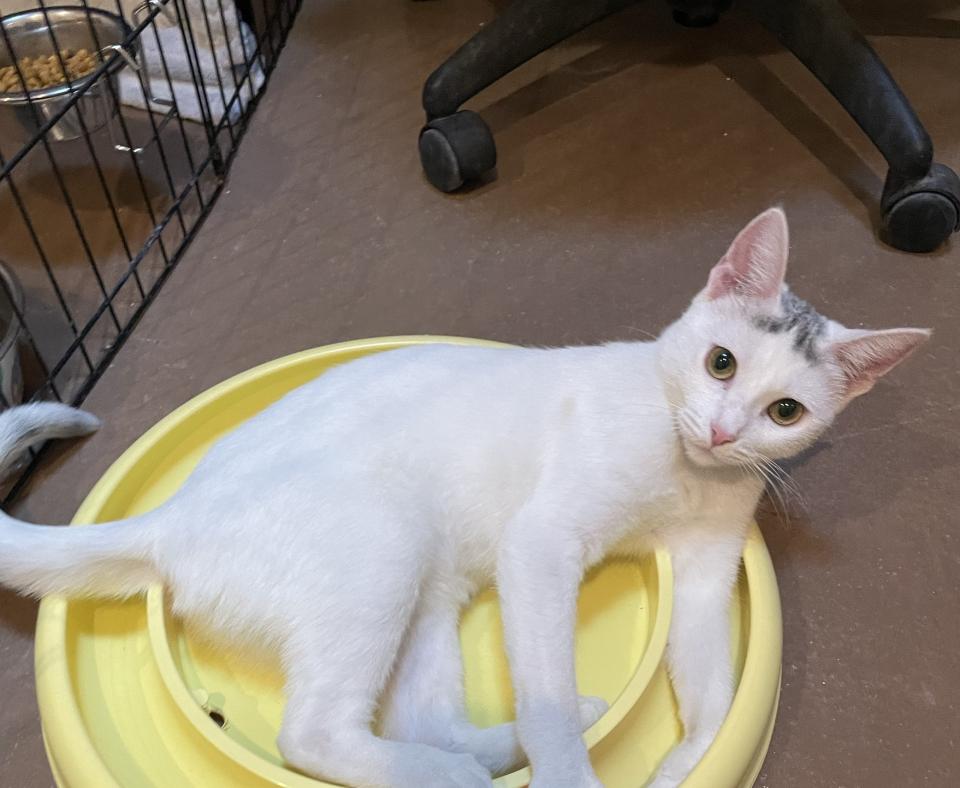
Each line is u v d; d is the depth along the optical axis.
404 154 1.86
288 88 2.04
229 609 0.90
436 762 0.85
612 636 1.05
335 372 1.05
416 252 1.64
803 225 1.67
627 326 1.49
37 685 0.93
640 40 2.18
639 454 0.95
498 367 1.02
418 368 1.02
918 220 1.57
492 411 0.98
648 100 1.98
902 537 1.21
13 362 1.28
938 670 1.07
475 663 1.05
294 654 0.88
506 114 1.96
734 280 0.96
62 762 0.88
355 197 1.76
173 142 1.90
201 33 1.90
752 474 0.99
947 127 1.86
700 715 0.94
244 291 1.58
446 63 1.72
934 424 1.34
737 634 1.04
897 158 1.56
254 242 1.67
